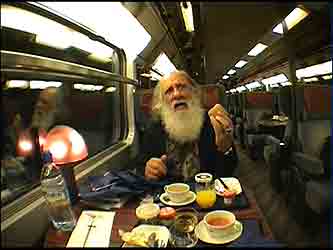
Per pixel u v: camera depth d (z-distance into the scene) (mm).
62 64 1571
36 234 1022
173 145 2055
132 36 1871
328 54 1705
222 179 1591
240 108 2617
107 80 2291
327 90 1738
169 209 1170
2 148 1113
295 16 1073
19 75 1227
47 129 1435
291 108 2035
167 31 2027
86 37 1803
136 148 2467
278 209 1060
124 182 1536
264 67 2633
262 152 2125
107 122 2566
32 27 1326
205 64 2330
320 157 1428
